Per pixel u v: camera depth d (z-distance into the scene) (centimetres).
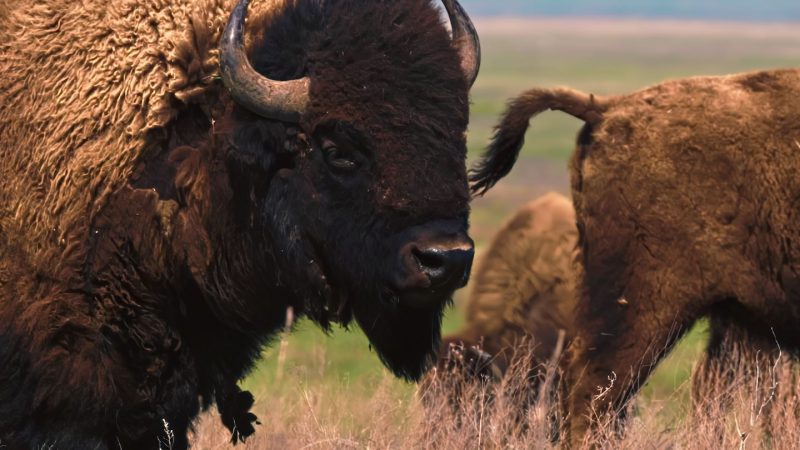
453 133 1446
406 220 1423
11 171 1508
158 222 1516
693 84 2256
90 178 1500
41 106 1519
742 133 2177
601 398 2194
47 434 1486
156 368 1545
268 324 1605
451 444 1938
